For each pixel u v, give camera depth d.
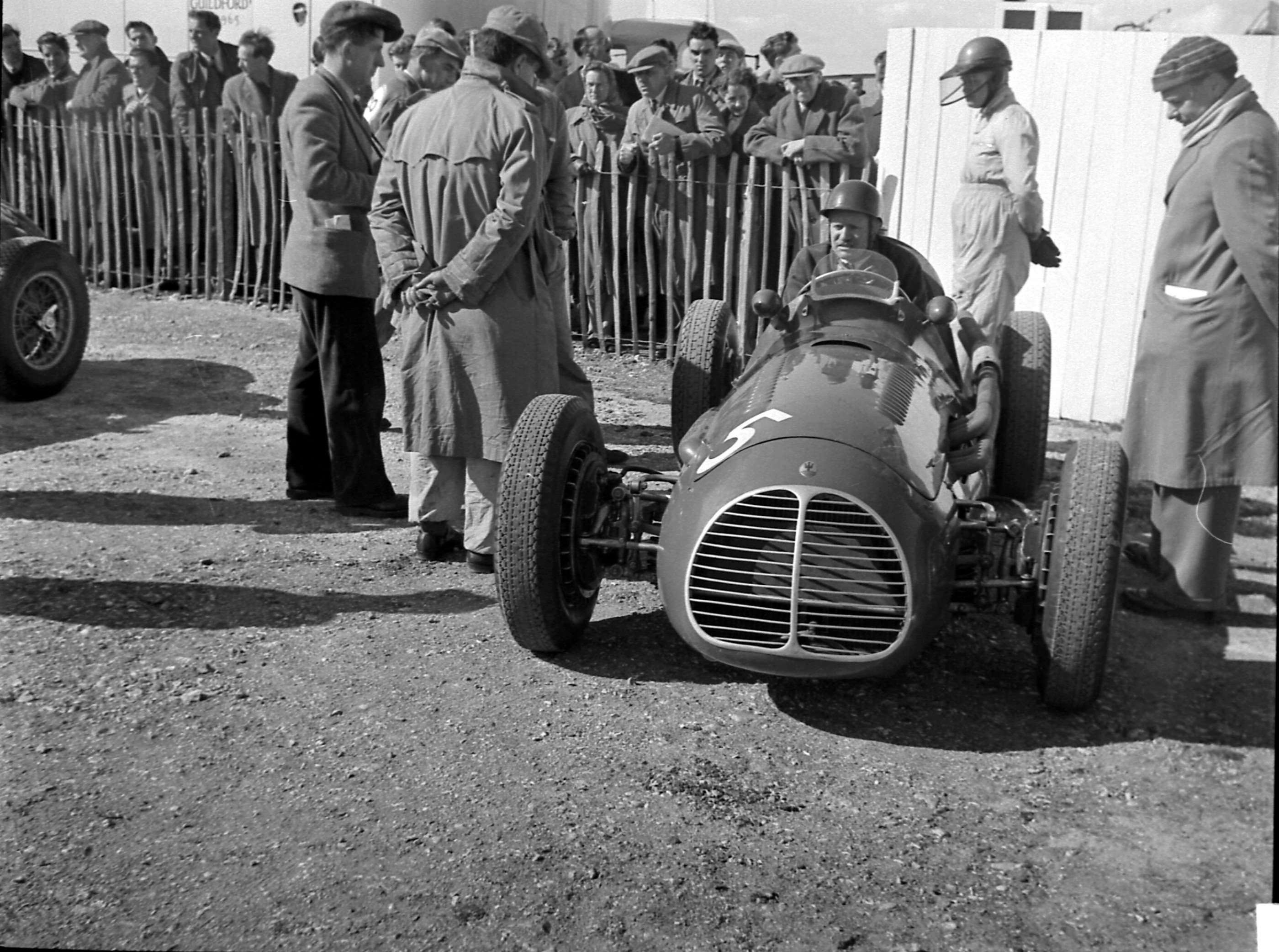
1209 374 3.96
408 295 4.45
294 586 4.64
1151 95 6.56
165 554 4.95
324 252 5.11
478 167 4.30
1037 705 3.78
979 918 2.79
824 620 3.34
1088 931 2.75
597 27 8.59
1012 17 6.73
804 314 4.60
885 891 2.88
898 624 3.30
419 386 4.53
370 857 2.95
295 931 2.69
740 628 3.38
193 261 10.62
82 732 3.49
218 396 7.64
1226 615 4.35
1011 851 3.04
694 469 3.66
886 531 3.29
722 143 7.95
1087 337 7.01
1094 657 3.51
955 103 6.84
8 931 2.67
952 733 3.61
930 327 4.65
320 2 8.12
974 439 4.11
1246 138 3.73
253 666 3.95
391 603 4.51
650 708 3.72
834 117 7.49
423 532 4.93
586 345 8.90
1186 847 3.06
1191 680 3.91
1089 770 3.40
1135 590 4.48
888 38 6.95
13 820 3.06
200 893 2.81
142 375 8.11
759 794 3.26
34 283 7.27
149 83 10.38
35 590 4.51
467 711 3.67
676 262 8.43
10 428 6.80
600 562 4.22
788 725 3.64
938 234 7.08
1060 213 6.86
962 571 3.92
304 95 5.01
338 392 5.32
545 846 3.00
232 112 10.02
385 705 3.70
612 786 3.27
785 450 3.46
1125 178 6.72
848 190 4.71
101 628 4.20
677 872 2.92
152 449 6.49
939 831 3.11
